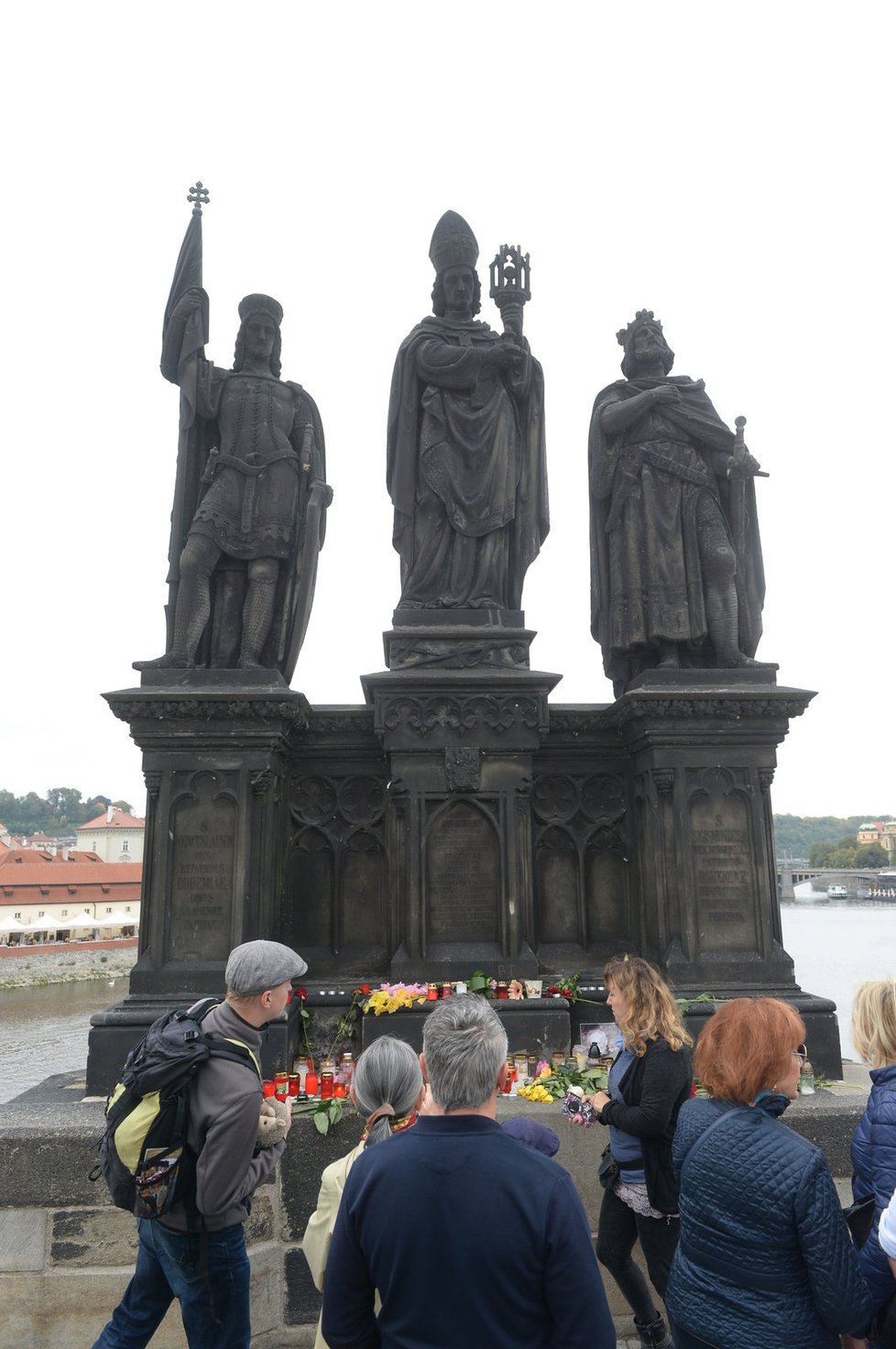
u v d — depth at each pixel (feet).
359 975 24.93
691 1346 9.38
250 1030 12.26
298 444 27.86
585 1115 15.14
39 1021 137.80
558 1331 7.47
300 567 26.50
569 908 26.35
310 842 26.12
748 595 27.37
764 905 24.54
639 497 27.55
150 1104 11.48
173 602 26.45
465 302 29.40
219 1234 12.01
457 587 27.50
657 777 24.86
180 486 26.94
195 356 27.20
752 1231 9.13
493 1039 8.37
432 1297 7.42
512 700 25.64
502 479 27.99
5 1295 17.21
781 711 25.14
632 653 27.37
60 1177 17.48
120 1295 17.19
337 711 26.03
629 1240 14.90
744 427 27.43
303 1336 17.88
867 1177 10.63
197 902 23.56
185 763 24.08
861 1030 11.15
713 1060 10.07
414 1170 7.79
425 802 25.20
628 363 29.81
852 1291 8.84
